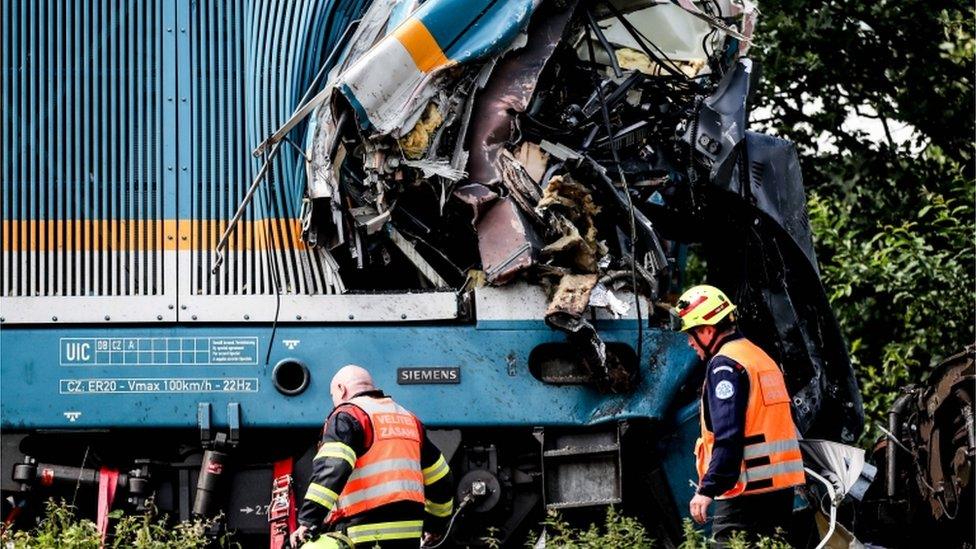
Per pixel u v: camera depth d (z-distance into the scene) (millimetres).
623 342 14922
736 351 13180
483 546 14914
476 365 14828
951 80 24703
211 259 14938
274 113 14984
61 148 15047
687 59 16078
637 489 15461
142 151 15094
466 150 14664
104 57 15148
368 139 14398
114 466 14992
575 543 13414
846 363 16562
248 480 14984
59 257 14938
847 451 14578
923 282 21781
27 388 14680
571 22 15023
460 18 14453
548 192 14578
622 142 15258
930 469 15945
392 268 15367
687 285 24875
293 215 14883
